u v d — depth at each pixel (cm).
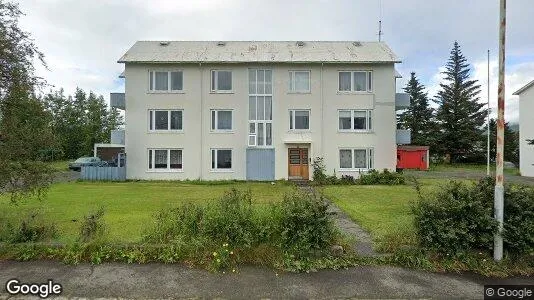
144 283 515
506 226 585
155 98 2327
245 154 2328
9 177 718
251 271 557
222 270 559
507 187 616
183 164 2319
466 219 592
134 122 2319
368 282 525
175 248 603
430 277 543
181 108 2327
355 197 1477
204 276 539
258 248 595
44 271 550
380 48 2536
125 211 1096
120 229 810
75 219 955
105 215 1012
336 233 649
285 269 561
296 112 2355
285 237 593
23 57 805
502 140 586
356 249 643
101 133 6425
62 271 550
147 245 612
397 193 1623
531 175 2747
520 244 575
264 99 2347
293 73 2356
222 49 2517
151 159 2327
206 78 2331
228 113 2353
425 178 2572
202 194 1597
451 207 589
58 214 1031
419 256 586
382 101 2334
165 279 528
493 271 555
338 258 592
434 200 622
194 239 611
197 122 2328
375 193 1622
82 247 598
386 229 782
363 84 2355
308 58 2347
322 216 612
